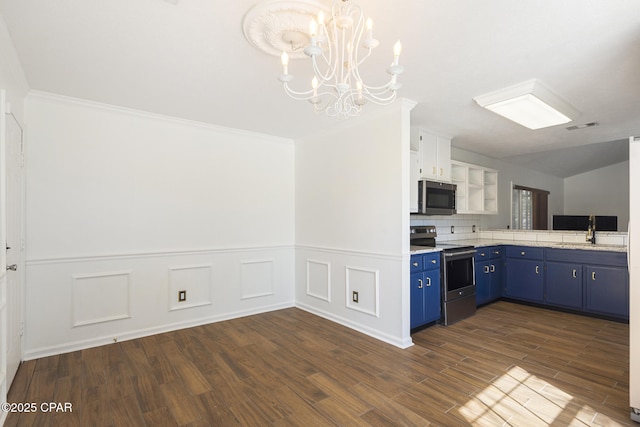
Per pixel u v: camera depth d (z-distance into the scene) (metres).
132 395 2.15
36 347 2.71
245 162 3.95
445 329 3.42
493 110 2.91
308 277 4.12
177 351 2.85
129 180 3.18
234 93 2.75
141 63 2.21
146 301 3.24
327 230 3.85
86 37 1.89
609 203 7.69
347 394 2.16
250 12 1.63
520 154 5.29
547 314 3.97
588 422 1.86
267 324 3.58
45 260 2.75
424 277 3.35
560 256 4.07
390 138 3.10
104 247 3.04
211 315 3.65
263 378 2.37
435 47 1.99
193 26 1.77
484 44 1.96
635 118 3.36
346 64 1.87
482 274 4.27
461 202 4.57
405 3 1.57
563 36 1.87
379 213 3.21
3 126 1.88
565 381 2.31
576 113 3.15
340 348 2.92
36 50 2.03
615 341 3.06
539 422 1.86
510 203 6.14
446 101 2.93
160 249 3.34
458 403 2.05
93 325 2.96
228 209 3.81
